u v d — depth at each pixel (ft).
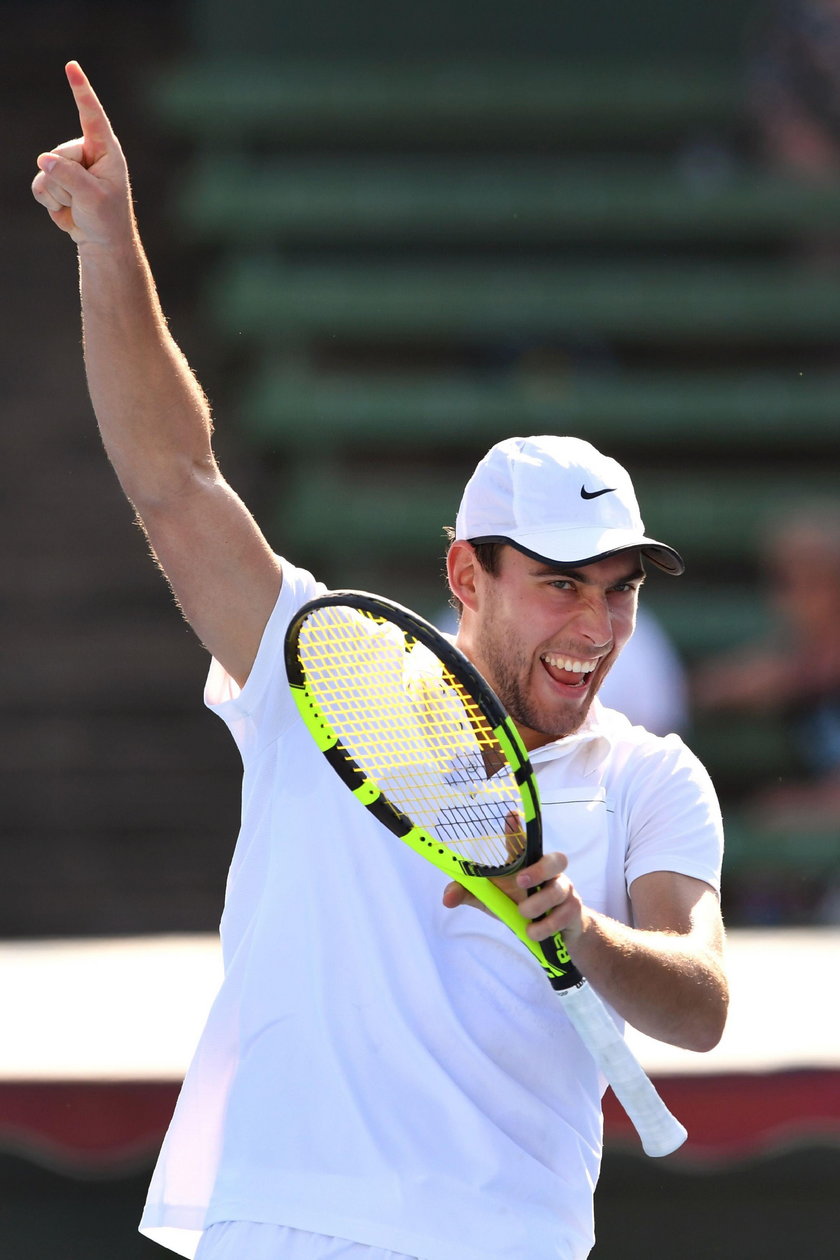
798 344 135.74
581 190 139.64
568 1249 26.86
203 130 143.02
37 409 123.13
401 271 136.15
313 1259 26.04
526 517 27.89
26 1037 52.85
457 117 145.38
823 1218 51.52
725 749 105.29
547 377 131.03
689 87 147.95
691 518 119.03
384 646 29.45
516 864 25.29
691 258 140.87
